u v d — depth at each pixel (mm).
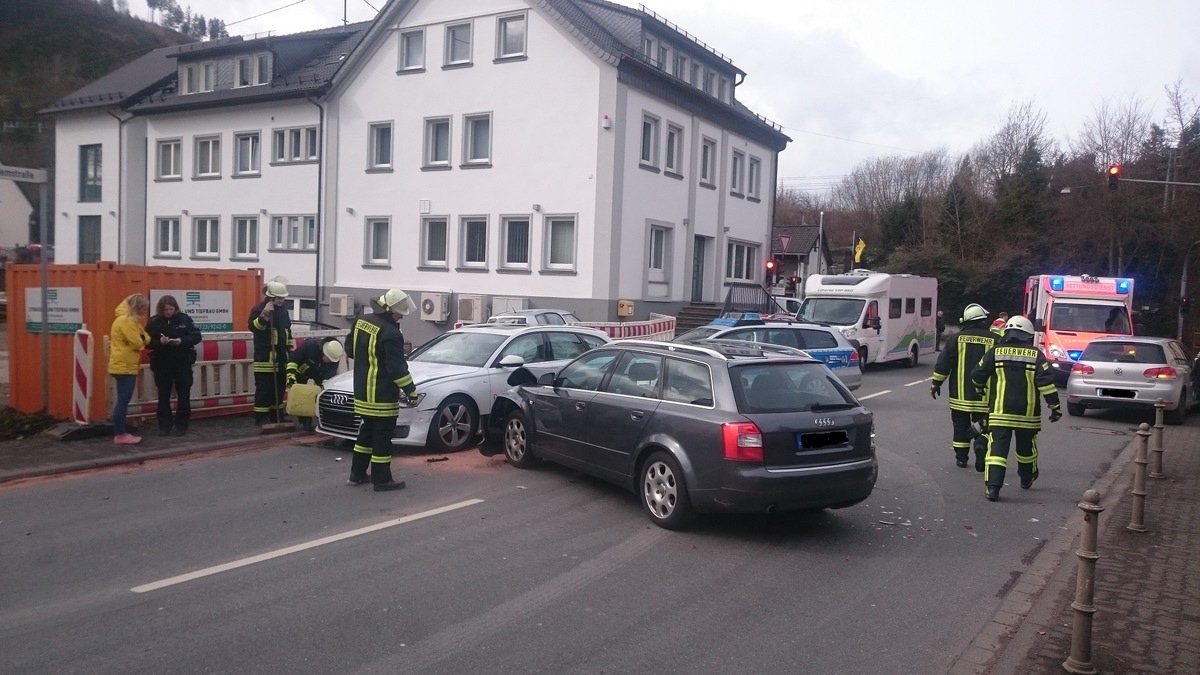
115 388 10930
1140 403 15000
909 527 7637
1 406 12133
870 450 7355
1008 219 51469
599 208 24812
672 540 6973
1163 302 44500
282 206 31641
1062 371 20047
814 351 16328
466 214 27156
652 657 4746
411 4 27891
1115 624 5305
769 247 34438
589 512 7723
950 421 14375
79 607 5285
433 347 11758
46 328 10695
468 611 5332
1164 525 7797
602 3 28359
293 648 4727
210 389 11977
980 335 10195
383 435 8320
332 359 11578
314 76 31438
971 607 5688
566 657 4707
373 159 29281
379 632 4973
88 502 7789
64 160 38125
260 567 6070
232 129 32875
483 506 7848
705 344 8016
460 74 27078
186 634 4895
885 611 5570
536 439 9008
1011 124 57250
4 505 7664
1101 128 46219
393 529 7066
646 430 7461
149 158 35531
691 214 28641
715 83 31828
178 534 6828
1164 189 42781
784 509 6828
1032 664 4730
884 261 58219
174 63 38094
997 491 8711
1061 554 6918
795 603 5664
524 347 11445
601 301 24891
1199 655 4836
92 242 37906
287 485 8547
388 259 29078
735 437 6754
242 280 12750
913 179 73938
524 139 26000
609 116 24516
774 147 34312
